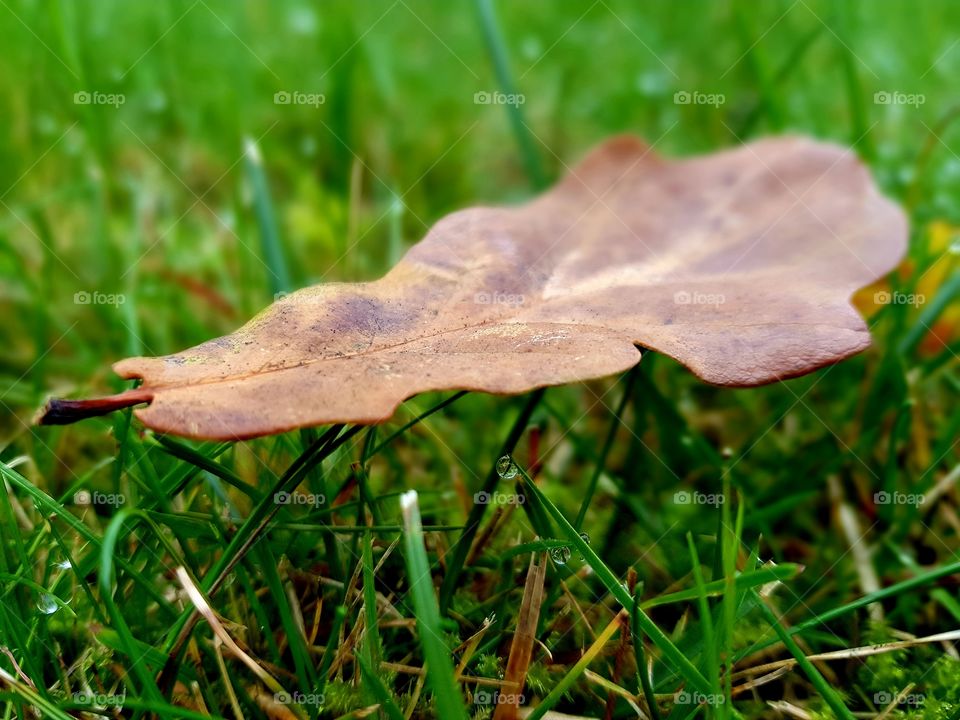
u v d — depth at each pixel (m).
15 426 0.19
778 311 0.15
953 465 0.19
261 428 0.12
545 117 0.32
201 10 0.30
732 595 0.13
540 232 0.17
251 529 0.14
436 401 0.20
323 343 0.14
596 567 0.14
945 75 0.30
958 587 0.16
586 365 0.13
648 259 0.17
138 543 0.15
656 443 0.20
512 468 0.15
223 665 0.14
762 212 0.18
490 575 0.16
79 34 0.27
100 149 0.24
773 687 0.15
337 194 0.27
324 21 0.31
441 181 0.30
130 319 0.20
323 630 0.15
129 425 0.15
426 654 0.13
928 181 0.26
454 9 0.34
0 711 0.14
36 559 0.16
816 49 0.33
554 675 0.15
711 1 0.33
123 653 0.14
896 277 0.20
